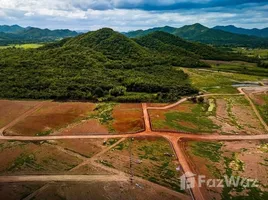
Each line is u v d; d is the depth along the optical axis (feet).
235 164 231.50
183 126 309.01
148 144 264.31
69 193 191.21
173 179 207.82
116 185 199.93
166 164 228.84
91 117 333.62
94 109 363.35
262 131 303.27
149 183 202.59
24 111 352.08
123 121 319.06
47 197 187.21
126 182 203.31
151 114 344.69
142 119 325.21
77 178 208.03
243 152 254.06
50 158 238.07
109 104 384.47
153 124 310.04
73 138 276.41
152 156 241.76
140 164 228.22
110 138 276.00
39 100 400.47
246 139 282.15
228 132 298.15
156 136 281.33
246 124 322.55
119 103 393.91
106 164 228.02
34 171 217.97
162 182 203.92
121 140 271.90
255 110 373.81
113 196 188.14
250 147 265.13
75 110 359.05
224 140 278.67
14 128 298.35
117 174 213.66
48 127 302.45
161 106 381.81
